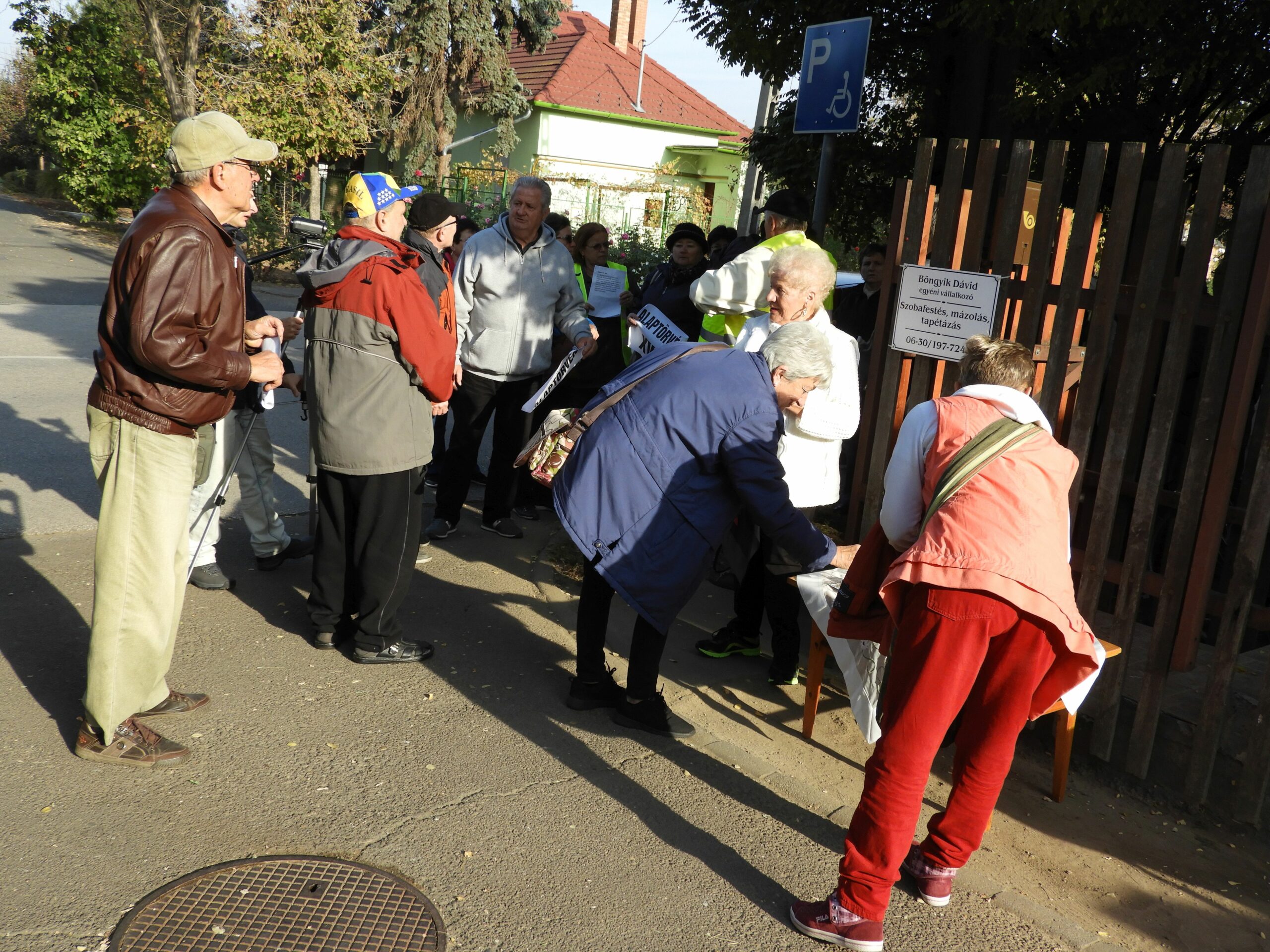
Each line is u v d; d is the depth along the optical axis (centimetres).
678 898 279
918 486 281
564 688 396
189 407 304
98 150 2470
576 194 2542
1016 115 657
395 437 373
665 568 335
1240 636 327
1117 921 289
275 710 356
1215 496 324
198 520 439
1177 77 671
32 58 3266
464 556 532
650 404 332
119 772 310
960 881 299
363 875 273
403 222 393
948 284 378
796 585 402
